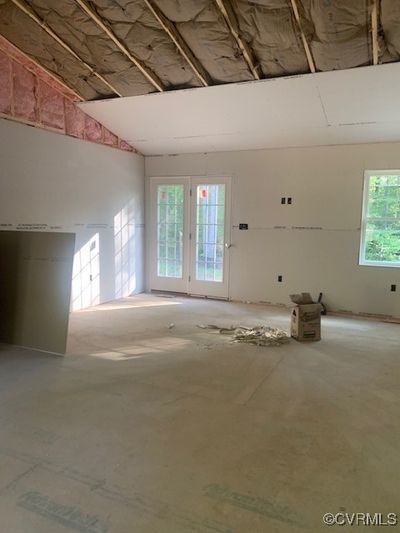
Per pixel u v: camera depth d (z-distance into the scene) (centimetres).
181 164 660
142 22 371
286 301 609
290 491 193
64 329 382
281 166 591
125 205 649
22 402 282
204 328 481
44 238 392
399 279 537
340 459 220
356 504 185
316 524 172
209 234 655
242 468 211
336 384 320
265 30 356
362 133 512
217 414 268
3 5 370
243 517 176
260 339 430
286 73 415
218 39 378
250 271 631
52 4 361
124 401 286
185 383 318
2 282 416
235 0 331
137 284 700
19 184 460
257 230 618
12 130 446
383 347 417
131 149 655
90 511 179
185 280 686
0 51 425
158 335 450
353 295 567
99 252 598
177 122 551
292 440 238
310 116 487
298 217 589
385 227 551
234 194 627
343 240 565
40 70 466
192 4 339
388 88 411
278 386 315
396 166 526
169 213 683
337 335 462
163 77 457
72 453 222
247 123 527
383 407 281
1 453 221
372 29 332
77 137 540
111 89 493
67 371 341
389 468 212
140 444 232
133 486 195
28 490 192
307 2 317
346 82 410
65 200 528
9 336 413
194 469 210
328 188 566
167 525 171
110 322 504
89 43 412
